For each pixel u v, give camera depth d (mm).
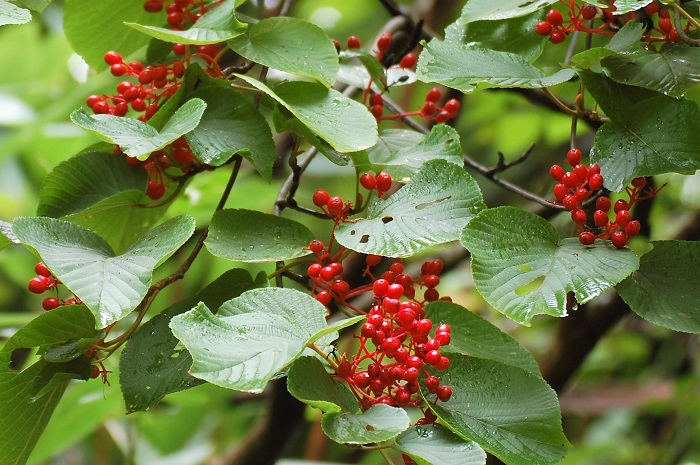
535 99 2334
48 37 2984
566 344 2377
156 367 1939
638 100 1999
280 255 1942
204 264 2699
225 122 1994
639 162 1965
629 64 1996
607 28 2088
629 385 3107
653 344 3332
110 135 1928
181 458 2727
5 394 1947
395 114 2193
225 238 1952
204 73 2002
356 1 3383
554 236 1943
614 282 1902
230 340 1848
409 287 1963
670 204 2814
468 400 1909
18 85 2834
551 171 1979
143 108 2027
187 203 2371
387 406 1865
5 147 2451
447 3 2869
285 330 1862
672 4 1973
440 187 1954
